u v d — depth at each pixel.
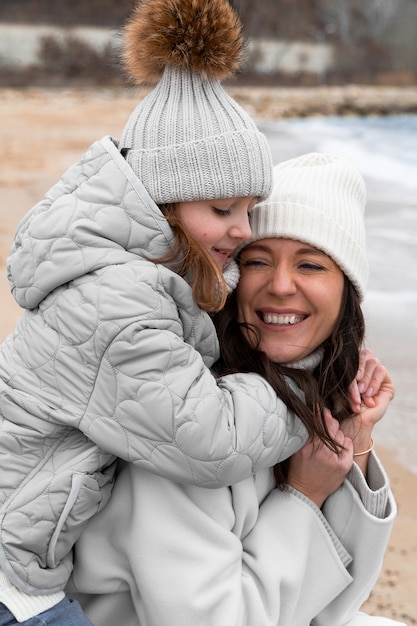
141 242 1.97
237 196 2.07
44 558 1.97
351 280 2.22
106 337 1.88
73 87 43.91
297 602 2.16
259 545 2.11
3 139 20.20
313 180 2.22
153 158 2.04
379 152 20.91
